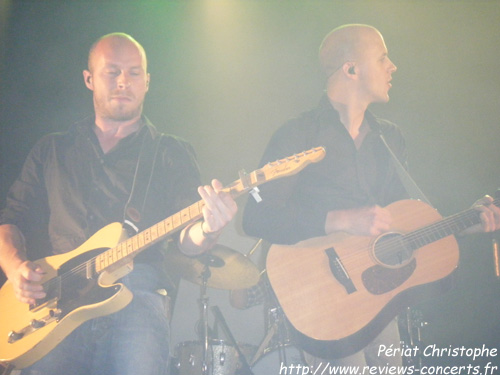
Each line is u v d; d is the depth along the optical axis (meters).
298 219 4.70
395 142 5.57
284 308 4.48
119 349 3.78
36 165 4.59
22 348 3.88
